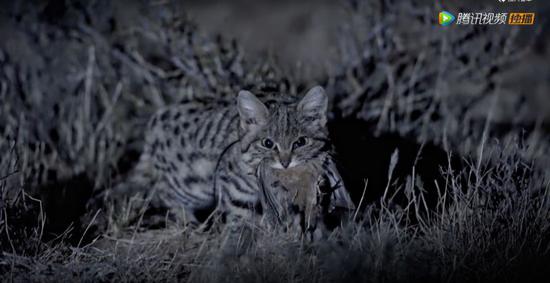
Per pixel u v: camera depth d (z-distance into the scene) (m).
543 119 16.44
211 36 15.41
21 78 15.02
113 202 11.95
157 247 9.95
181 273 9.49
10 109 14.56
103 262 9.48
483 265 8.88
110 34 15.19
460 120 14.77
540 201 10.06
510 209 9.72
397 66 14.93
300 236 9.73
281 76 14.02
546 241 9.61
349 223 9.23
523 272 8.73
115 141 14.51
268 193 9.94
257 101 10.33
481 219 9.62
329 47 17.84
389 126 13.73
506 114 16.45
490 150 11.91
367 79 14.70
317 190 9.99
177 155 11.74
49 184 12.87
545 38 17.67
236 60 14.27
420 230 10.16
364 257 8.65
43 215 11.16
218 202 10.87
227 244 9.88
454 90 15.02
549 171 12.03
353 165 12.16
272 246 9.38
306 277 8.73
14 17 15.11
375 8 15.16
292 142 10.23
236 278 8.80
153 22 14.72
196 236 11.03
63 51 15.23
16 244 9.91
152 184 12.63
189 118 11.80
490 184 10.20
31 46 15.15
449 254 9.12
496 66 14.64
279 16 25.64
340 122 13.14
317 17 23.84
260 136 10.30
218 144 10.94
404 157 12.64
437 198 11.12
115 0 15.48
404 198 11.10
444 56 14.58
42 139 14.07
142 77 15.05
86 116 14.70
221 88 13.82
